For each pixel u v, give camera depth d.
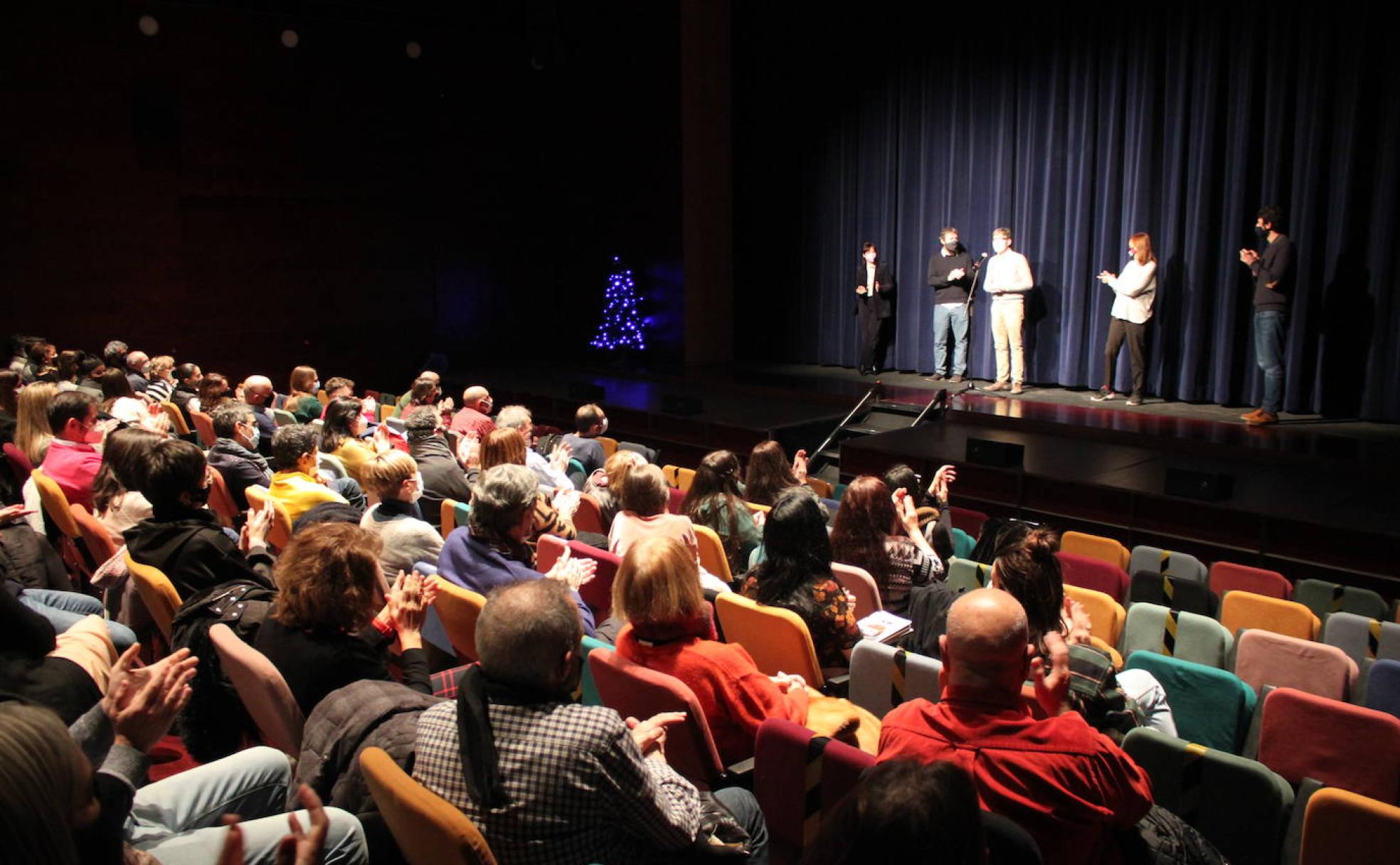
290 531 4.02
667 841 2.03
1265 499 7.01
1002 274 10.44
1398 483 7.31
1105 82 10.21
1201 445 8.25
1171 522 7.12
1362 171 8.83
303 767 2.18
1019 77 10.74
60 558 3.91
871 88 11.88
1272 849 2.29
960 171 11.34
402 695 2.22
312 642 2.46
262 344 12.46
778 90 12.68
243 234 12.21
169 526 3.10
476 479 4.96
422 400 7.35
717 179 13.09
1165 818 2.12
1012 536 2.96
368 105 12.83
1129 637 3.88
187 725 2.76
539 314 14.50
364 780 2.09
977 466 7.98
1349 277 8.95
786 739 2.23
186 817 2.19
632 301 13.45
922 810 1.32
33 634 2.34
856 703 3.06
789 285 13.05
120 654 3.26
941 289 11.14
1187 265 9.89
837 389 10.98
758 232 13.23
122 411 6.00
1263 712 3.03
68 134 11.00
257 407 7.10
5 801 1.24
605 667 2.58
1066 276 10.73
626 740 1.96
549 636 1.95
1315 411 9.31
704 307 13.23
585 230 13.86
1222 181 9.66
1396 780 2.67
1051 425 9.05
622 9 12.91
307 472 4.22
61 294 11.15
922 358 11.97
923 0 11.30
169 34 11.45
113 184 11.32
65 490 4.54
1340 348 9.09
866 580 3.74
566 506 4.38
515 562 3.34
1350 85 8.75
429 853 1.79
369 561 2.49
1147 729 2.43
